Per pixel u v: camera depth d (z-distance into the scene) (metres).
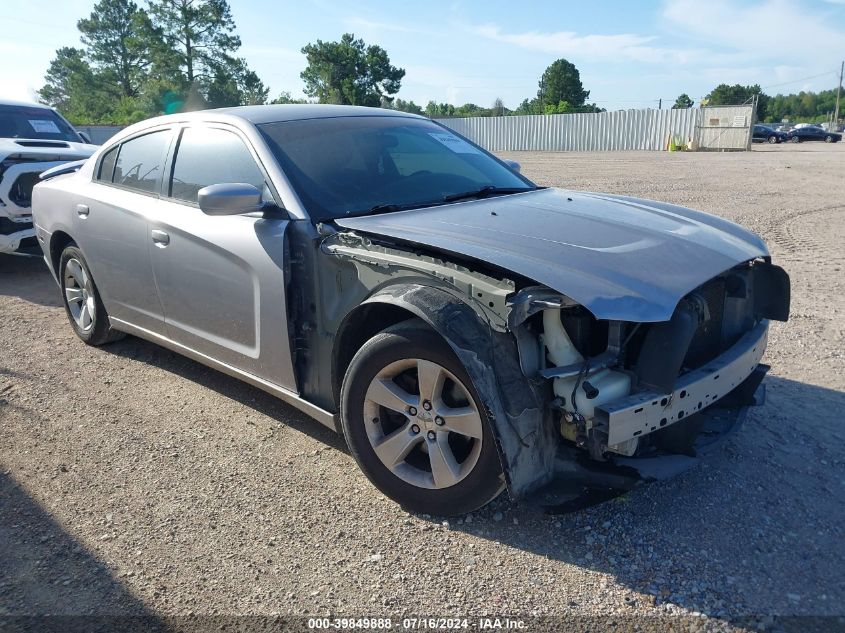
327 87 67.56
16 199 7.08
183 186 3.87
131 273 4.20
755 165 23.03
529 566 2.55
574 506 2.62
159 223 3.85
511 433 2.46
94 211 4.45
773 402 3.89
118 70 73.88
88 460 3.41
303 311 3.17
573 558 2.59
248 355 3.46
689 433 2.72
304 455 3.42
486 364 2.46
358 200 3.35
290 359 3.22
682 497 2.96
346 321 2.89
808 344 4.82
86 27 71.69
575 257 2.63
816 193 13.82
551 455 2.60
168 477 3.24
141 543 2.74
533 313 2.41
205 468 3.31
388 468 2.88
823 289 6.27
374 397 2.86
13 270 7.93
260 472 3.27
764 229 9.44
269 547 2.71
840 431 3.53
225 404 4.04
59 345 5.15
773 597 2.35
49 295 6.75
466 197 3.62
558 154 36.31
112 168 4.56
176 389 4.27
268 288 3.21
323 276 3.06
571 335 2.54
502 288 2.50
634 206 3.68
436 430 2.73
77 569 2.59
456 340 2.48
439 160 3.95
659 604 2.33
